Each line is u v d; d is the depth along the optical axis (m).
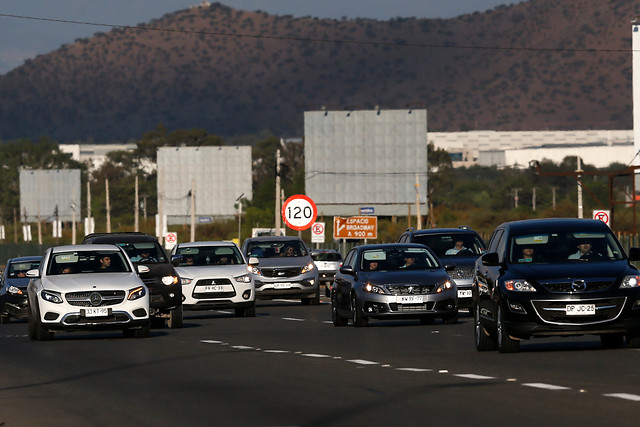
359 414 31.62
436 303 69.44
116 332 72.62
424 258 73.69
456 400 33.91
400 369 43.56
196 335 67.00
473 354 49.62
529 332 47.97
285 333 67.19
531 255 50.84
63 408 34.72
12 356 54.62
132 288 64.06
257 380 41.00
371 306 69.44
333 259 131.00
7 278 93.25
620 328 47.84
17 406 35.41
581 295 47.69
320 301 112.19
